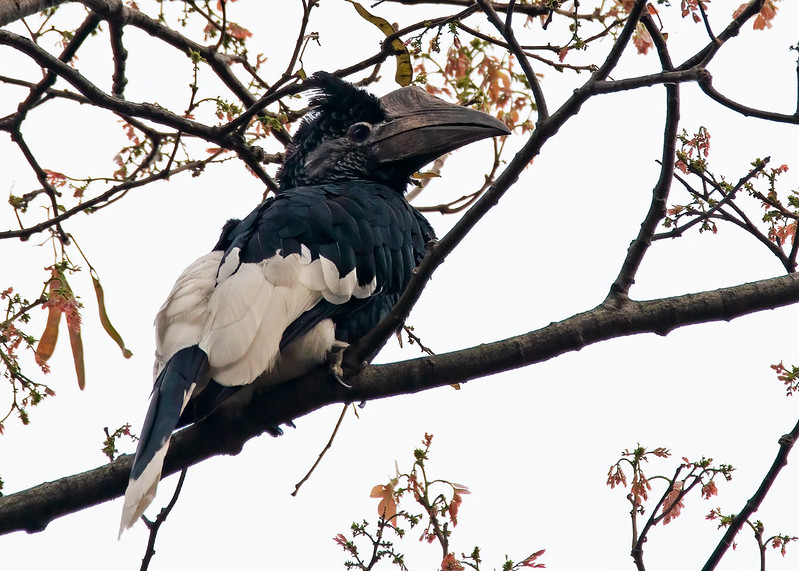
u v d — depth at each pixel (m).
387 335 9.70
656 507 10.19
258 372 9.12
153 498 8.44
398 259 10.90
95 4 12.55
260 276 9.55
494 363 9.75
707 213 10.22
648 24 9.53
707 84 9.66
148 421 8.81
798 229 10.22
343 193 11.00
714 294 10.04
